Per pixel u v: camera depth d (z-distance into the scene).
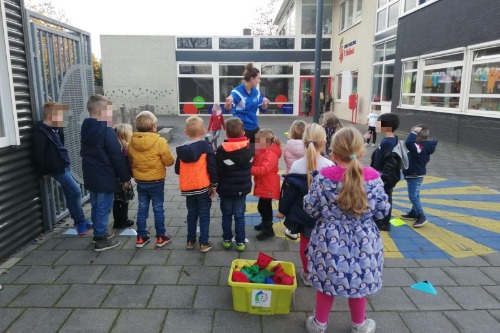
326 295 2.48
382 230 4.48
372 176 2.36
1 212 3.59
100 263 3.60
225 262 3.65
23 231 3.95
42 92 4.24
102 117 3.69
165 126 15.12
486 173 7.42
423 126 4.42
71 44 4.96
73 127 4.96
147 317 2.78
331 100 21.78
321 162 3.10
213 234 4.35
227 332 2.63
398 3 13.82
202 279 3.33
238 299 2.83
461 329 2.69
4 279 3.30
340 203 2.28
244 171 3.70
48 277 3.34
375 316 2.83
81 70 5.18
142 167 3.78
